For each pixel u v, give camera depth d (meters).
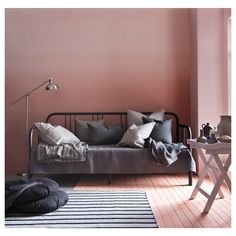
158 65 4.59
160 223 2.28
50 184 2.71
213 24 3.97
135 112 4.35
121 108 4.59
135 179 3.92
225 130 2.83
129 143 3.74
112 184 3.65
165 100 4.59
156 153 3.47
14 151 4.59
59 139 3.66
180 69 4.58
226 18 3.87
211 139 2.72
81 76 4.60
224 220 2.34
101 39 4.61
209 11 3.98
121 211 2.56
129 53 4.60
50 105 4.59
